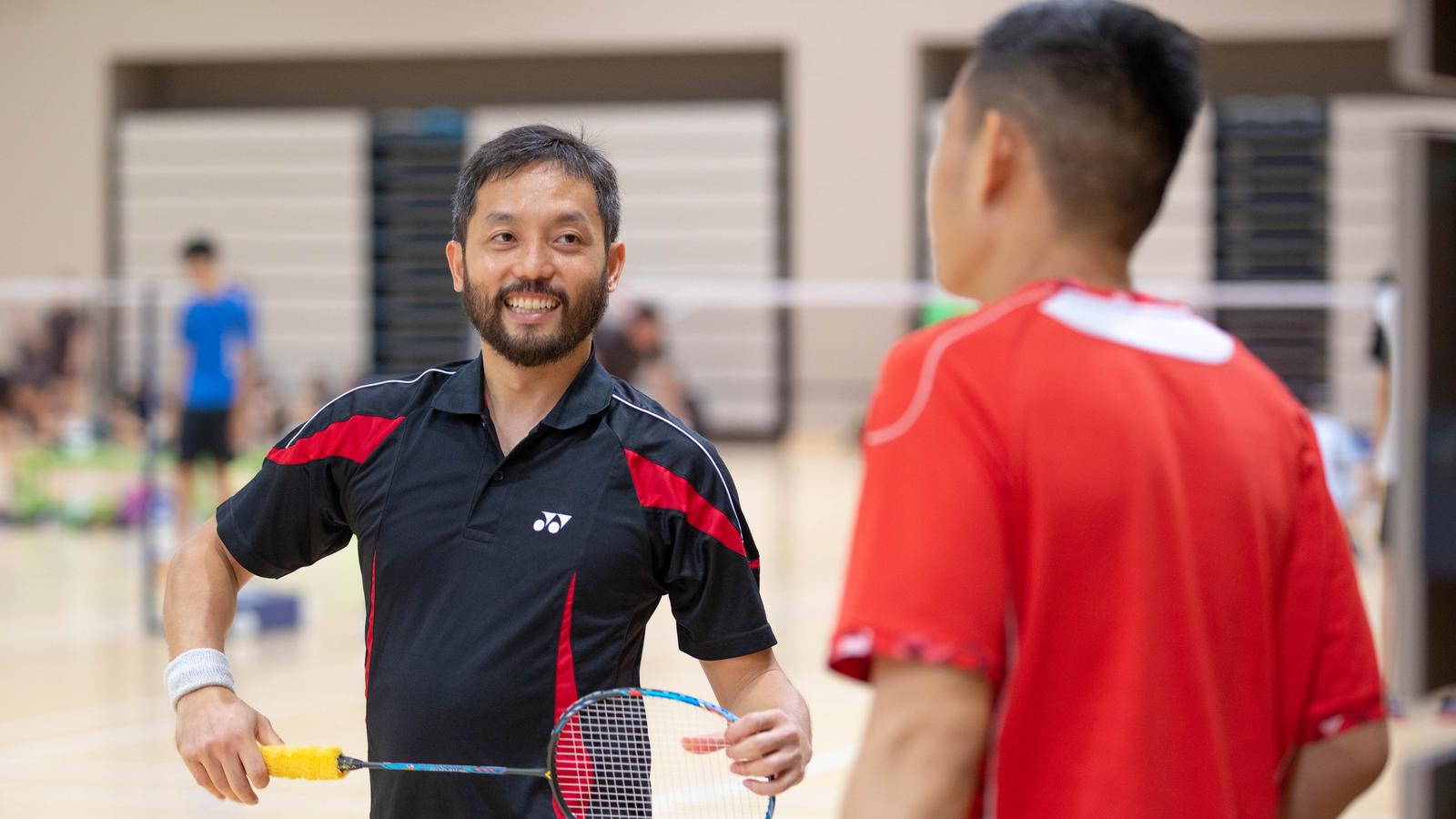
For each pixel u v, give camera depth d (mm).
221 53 35656
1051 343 2920
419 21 35219
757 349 34719
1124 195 3006
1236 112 34094
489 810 4102
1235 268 34625
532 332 4238
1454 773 2775
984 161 3049
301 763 4109
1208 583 2938
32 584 17938
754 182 35531
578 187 4301
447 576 4230
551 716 4141
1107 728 2820
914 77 33688
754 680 4359
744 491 26594
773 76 35531
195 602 4406
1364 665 3150
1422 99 33344
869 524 2895
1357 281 34000
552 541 4207
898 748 2793
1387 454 10867
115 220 36594
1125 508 2852
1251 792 2967
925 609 2777
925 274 34469
